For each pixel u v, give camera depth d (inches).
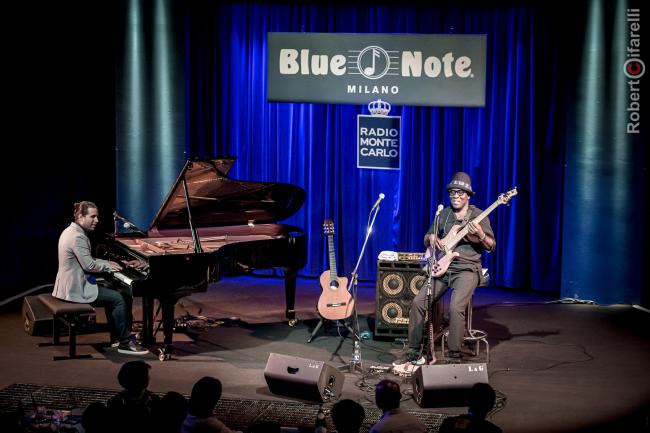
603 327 306.3
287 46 351.3
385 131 363.3
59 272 273.0
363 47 346.9
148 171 348.8
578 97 333.4
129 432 165.2
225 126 374.6
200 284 265.1
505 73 355.6
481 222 266.1
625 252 333.1
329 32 356.8
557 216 355.9
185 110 358.9
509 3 349.7
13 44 328.2
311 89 352.5
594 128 330.6
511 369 259.6
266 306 332.5
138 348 270.8
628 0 323.0
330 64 350.0
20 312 319.3
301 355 272.8
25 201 342.0
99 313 317.4
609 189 331.6
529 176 357.1
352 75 349.1
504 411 225.8
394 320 289.3
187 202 265.9
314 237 374.9
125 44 344.2
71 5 351.3
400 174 364.8
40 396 233.5
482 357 270.5
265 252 288.4
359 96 350.0
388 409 183.5
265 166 375.6
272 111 371.9
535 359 269.4
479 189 362.0
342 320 313.4
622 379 251.8
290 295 303.9
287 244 295.4
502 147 358.9
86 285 270.8
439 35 341.7
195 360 266.5
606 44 326.3
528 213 360.2
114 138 374.6
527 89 353.7
